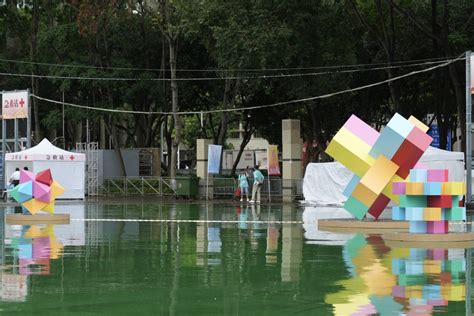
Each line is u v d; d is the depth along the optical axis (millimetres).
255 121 57938
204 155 48000
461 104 41031
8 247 18000
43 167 44062
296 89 43844
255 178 42031
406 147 21656
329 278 12953
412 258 15633
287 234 21625
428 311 10062
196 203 42938
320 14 42375
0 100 45750
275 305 10531
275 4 40562
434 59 42125
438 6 44656
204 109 60469
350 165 22625
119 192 52188
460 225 24766
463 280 12641
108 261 15367
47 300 10969
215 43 44125
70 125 62812
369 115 54094
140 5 49844
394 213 19531
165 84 53844
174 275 13383
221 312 10078
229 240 19828
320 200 39188
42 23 57000
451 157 32969
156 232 22375
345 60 43844
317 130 51531
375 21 45156
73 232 22375
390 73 42406
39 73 54750
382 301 10781
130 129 64938
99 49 53000
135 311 10164
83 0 46906
